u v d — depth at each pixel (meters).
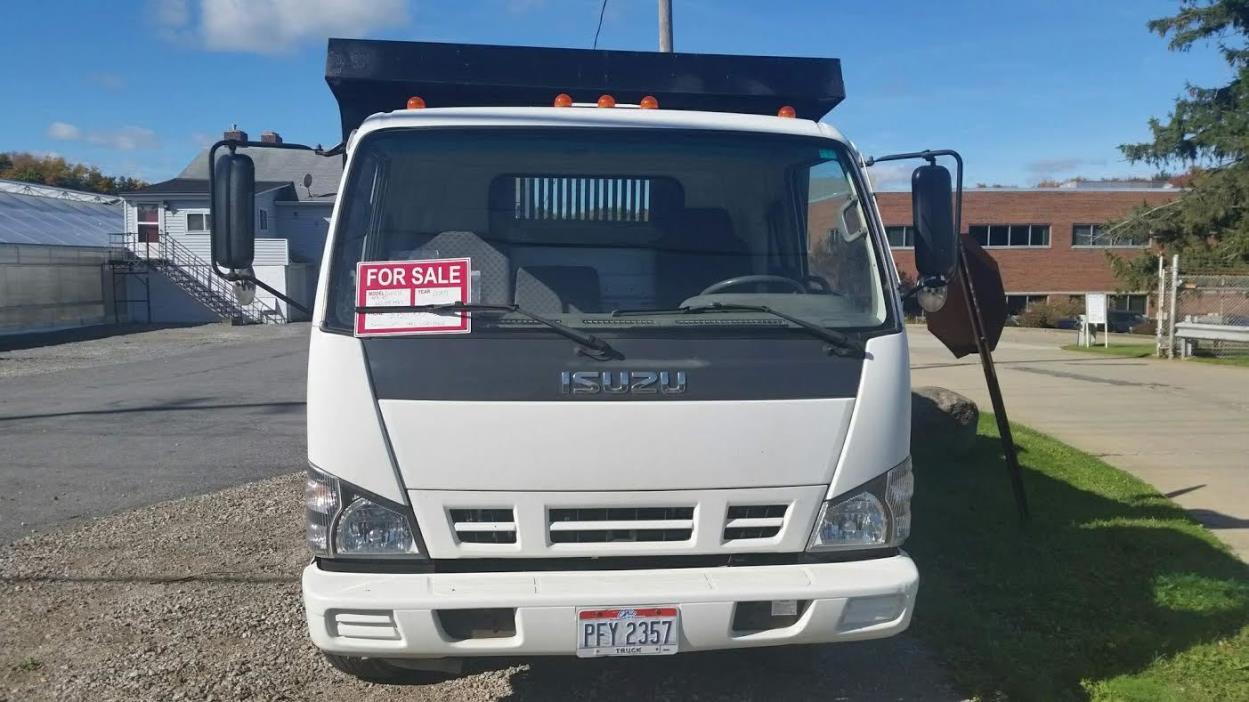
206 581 6.18
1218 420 12.06
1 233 35.97
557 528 3.77
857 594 3.76
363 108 5.11
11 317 33.88
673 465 3.77
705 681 4.75
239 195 4.14
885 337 4.00
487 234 4.19
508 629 3.69
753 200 4.34
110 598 5.87
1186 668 4.74
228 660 4.98
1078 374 17.62
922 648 5.11
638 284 4.21
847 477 3.89
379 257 4.07
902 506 3.99
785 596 3.71
